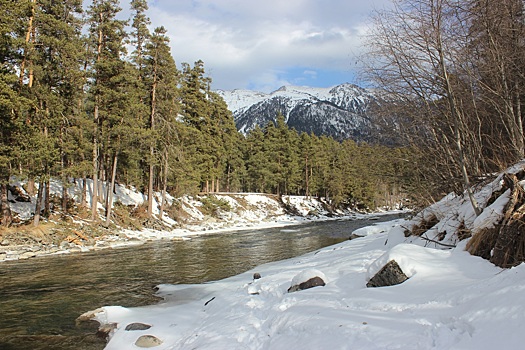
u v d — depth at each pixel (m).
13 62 18.97
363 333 4.02
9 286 11.62
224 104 49.41
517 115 9.50
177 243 23.16
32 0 20.19
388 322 4.19
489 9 8.77
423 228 10.88
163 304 9.38
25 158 18.28
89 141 26.20
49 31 21.00
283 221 46.50
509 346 2.97
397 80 10.16
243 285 10.24
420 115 10.41
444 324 3.75
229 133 50.25
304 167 64.25
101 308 8.59
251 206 49.91
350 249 13.12
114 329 7.32
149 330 6.96
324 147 70.25
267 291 8.15
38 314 8.71
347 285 6.80
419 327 3.86
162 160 31.92
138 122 27.06
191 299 9.81
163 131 30.11
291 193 71.06
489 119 10.54
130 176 34.41
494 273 5.20
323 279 7.61
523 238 5.34
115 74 24.88
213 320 6.78
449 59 9.17
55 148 21.59
